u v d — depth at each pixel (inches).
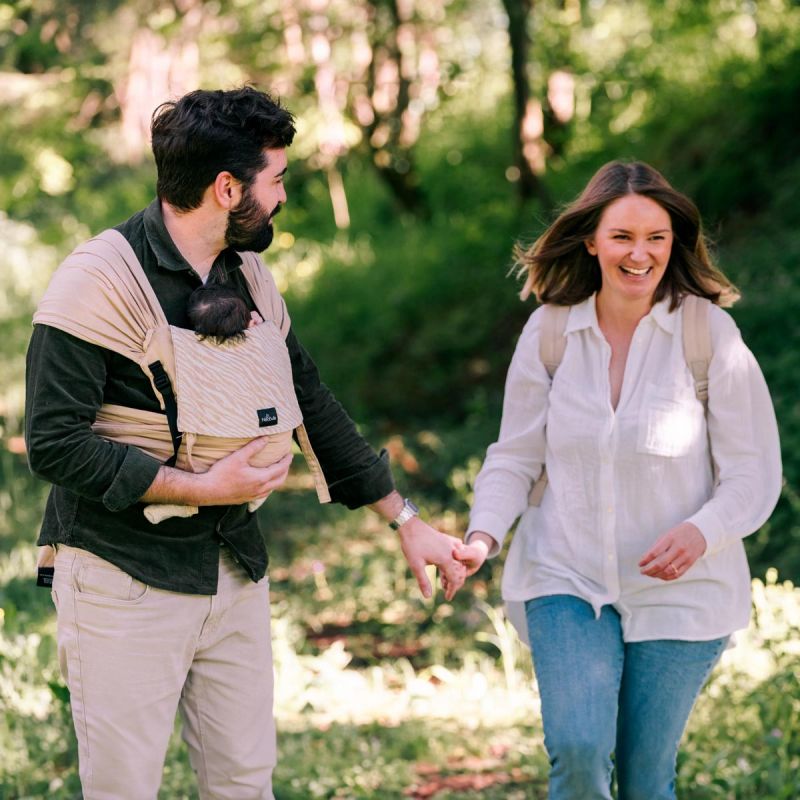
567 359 159.9
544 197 650.2
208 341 134.3
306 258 728.3
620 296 157.9
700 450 155.9
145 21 518.6
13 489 422.0
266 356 137.9
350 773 214.2
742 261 506.6
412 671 284.7
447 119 818.2
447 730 239.3
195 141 133.3
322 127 663.1
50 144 789.9
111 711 136.8
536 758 220.8
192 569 138.7
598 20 715.4
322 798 207.3
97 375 132.5
